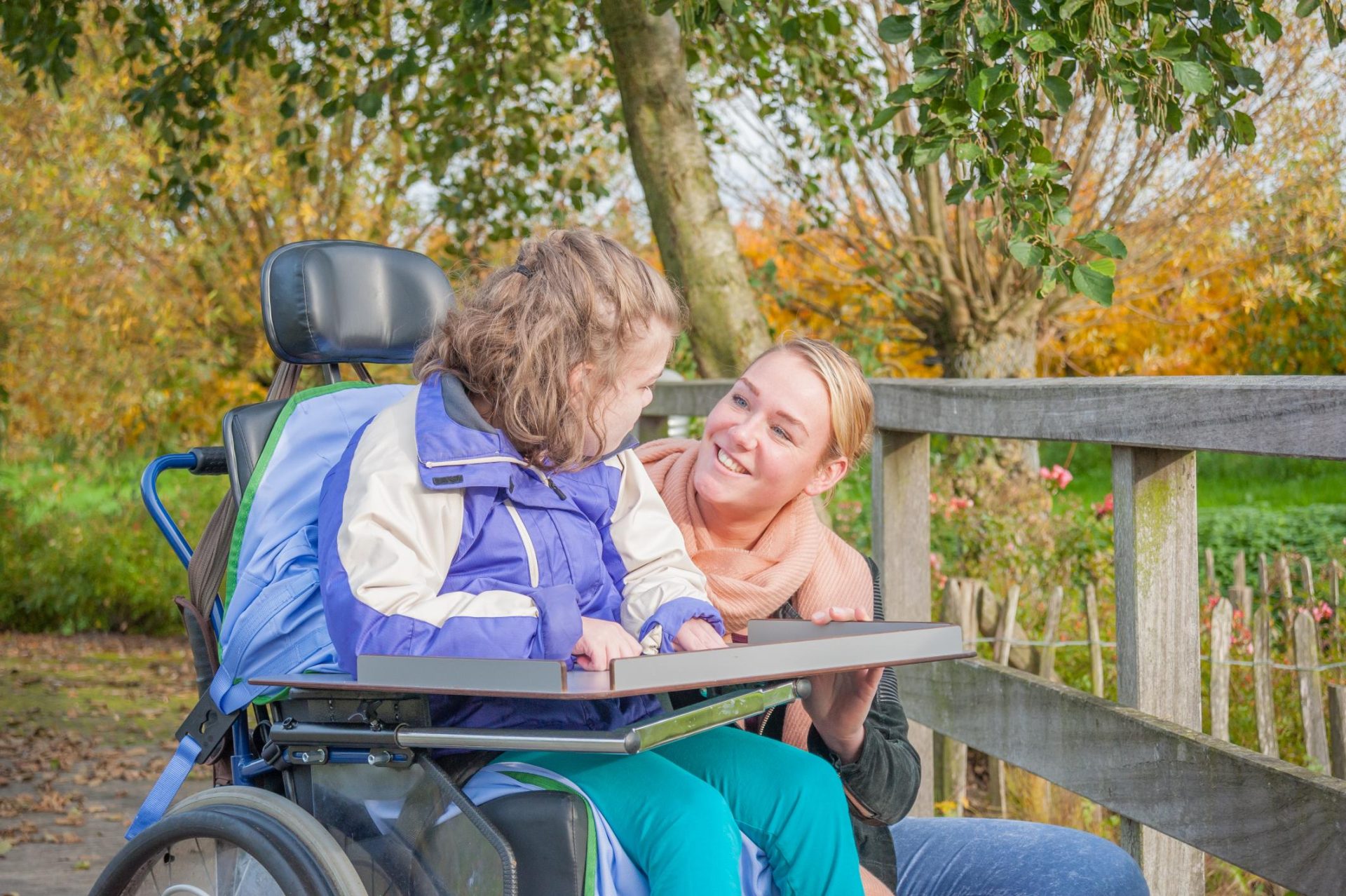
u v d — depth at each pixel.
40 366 8.88
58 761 5.14
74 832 4.16
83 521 8.94
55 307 8.85
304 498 1.98
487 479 1.74
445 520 1.74
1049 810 3.82
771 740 1.86
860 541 5.47
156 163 8.58
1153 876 2.27
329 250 2.17
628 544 1.96
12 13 5.07
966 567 5.43
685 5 3.18
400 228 9.37
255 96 8.63
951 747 4.02
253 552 1.93
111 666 7.52
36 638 8.48
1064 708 2.41
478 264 2.28
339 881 1.65
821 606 2.11
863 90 6.53
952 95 2.50
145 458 9.59
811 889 1.76
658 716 1.57
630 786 1.71
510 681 1.47
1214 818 2.04
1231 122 2.71
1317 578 4.67
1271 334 10.70
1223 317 10.45
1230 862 2.01
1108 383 2.23
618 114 6.51
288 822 1.72
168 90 5.48
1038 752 2.49
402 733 1.62
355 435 1.87
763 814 1.78
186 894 1.83
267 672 1.83
